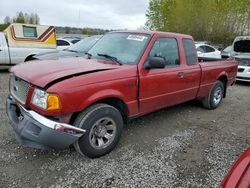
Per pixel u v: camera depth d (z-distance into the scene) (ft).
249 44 36.47
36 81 10.70
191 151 13.23
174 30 96.84
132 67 13.10
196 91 18.13
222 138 15.14
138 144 13.73
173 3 100.58
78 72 11.41
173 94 15.76
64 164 11.48
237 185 6.14
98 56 14.74
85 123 11.23
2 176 10.41
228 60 21.99
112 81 12.01
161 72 14.53
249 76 32.42
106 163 11.71
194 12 90.58
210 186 10.43
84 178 10.56
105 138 12.28
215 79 19.94
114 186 10.16
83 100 10.99
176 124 17.02
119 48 14.66
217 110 20.89
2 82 28.04
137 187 10.16
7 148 12.55
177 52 16.05
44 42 38.75
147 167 11.54
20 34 36.68
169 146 13.66
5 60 35.50
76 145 11.49
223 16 86.89
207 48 44.52
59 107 10.37
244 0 83.56
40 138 10.35
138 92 13.35
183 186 10.36
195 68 17.38
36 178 10.41
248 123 18.07
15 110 12.30
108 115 11.94
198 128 16.55
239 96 26.81
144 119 17.58
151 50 14.16
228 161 12.39
